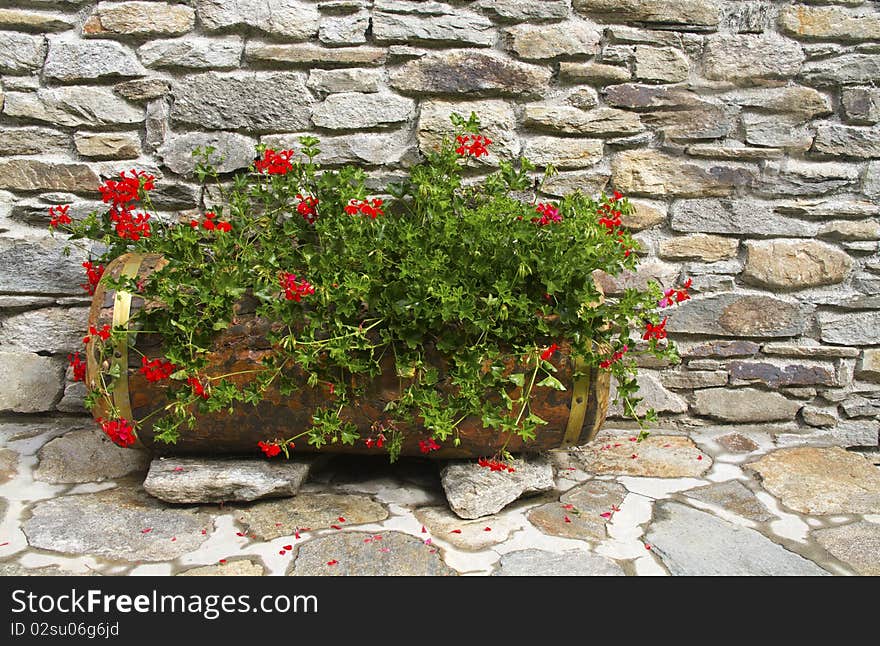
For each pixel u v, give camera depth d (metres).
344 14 2.58
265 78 2.58
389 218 2.34
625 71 2.68
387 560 1.86
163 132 2.58
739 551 1.96
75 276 2.65
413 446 2.24
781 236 2.80
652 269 2.78
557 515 2.14
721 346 2.84
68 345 2.68
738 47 2.70
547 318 2.09
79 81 2.55
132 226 2.22
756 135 2.74
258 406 2.11
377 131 2.64
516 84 2.64
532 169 2.51
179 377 1.98
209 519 2.06
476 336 2.05
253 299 2.08
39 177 2.58
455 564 1.85
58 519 2.02
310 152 2.36
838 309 2.85
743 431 2.87
